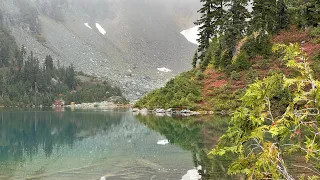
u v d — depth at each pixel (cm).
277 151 448
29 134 2659
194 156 1496
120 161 1437
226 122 3012
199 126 2769
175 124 3072
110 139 2273
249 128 515
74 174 1192
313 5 4725
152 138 2250
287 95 2842
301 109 493
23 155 1631
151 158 1496
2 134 2655
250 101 507
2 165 1366
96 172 1220
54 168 1300
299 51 536
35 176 1165
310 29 4681
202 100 4400
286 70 3850
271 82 515
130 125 3309
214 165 1238
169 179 1090
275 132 449
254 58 4681
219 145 542
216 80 4650
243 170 481
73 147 1914
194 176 1084
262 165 491
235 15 4706
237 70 4556
